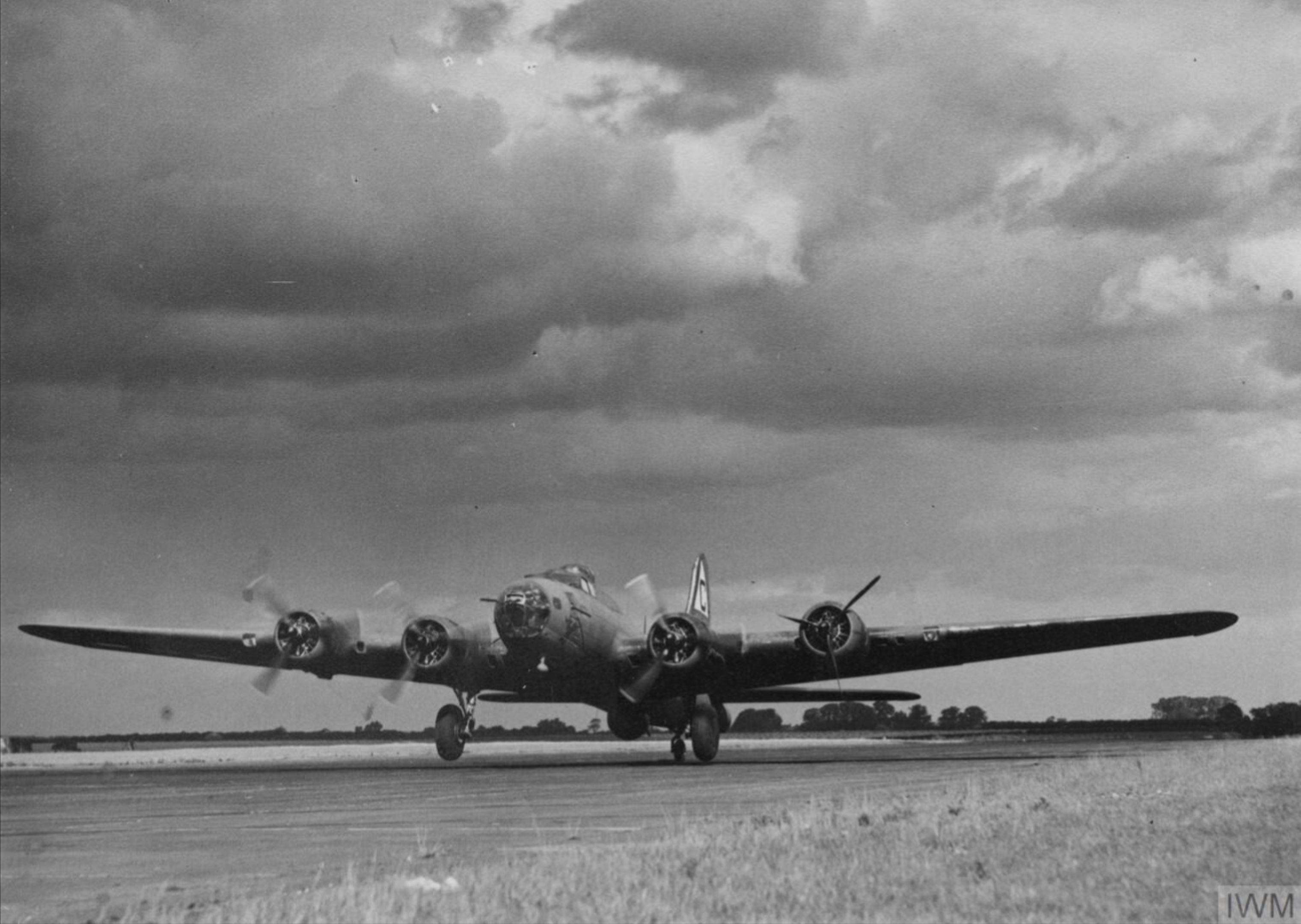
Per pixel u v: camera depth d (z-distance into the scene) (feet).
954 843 53.01
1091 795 73.15
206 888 44.93
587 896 41.27
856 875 45.03
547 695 144.87
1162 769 95.40
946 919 37.91
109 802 85.81
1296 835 53.62
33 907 41.93
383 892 40.91
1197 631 132.98
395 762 197.88
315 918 38.11
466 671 131.85
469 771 135.33
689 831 56.59
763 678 140.36
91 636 135.64
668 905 40.19
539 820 67.00
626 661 135.44
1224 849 49.85
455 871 46.14
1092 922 37.50
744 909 39.75
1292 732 227.40
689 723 143.64
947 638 132.57
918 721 395.14
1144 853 49.11
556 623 127.13
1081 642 135.44
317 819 70.13
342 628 129.39
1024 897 40.73
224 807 80.33
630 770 128.57
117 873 48.91
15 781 122.93
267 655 138.31
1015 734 362.74
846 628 129.80
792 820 59.41
